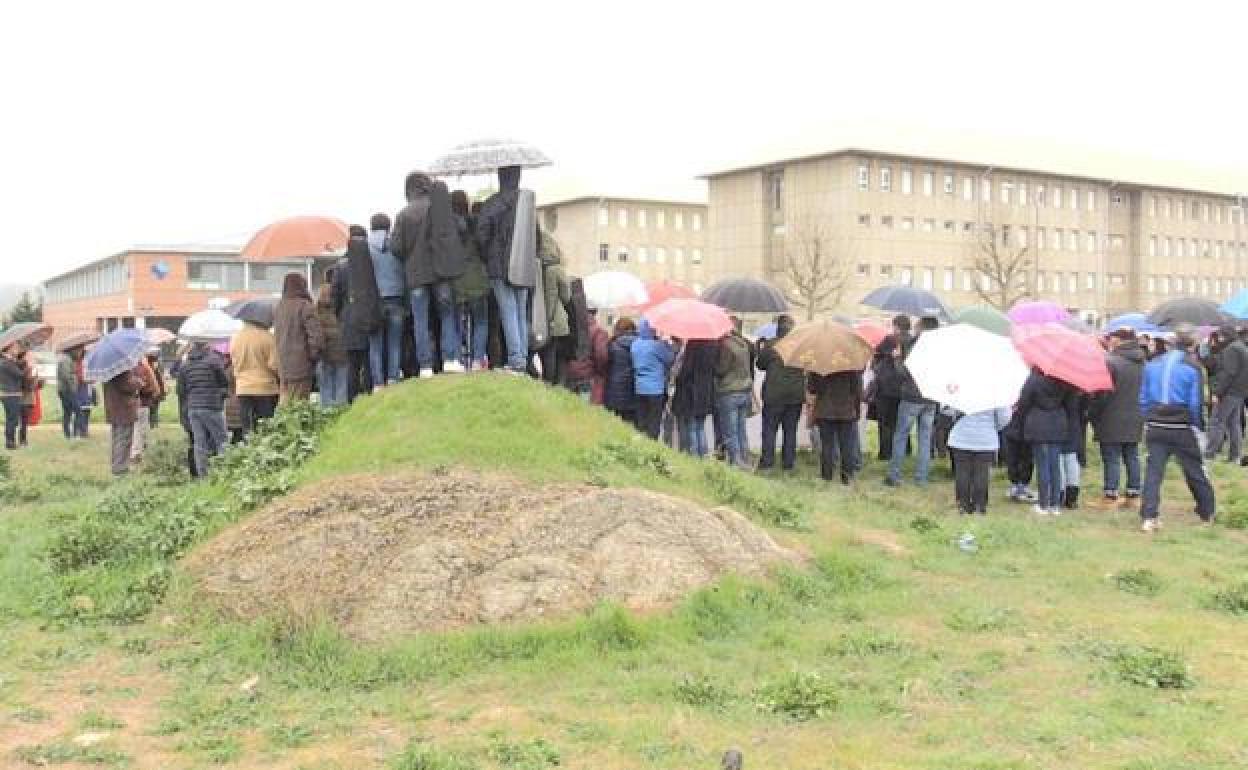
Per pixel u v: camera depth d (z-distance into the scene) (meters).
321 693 6.81
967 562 10.30
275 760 5.77
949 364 12.10
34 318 101.69
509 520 8.85
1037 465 13.13
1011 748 5.84
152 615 8.47
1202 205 81.25
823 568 9.32
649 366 14.81
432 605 7.84
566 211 82.56
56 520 11.93
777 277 69.44
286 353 12.98
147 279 62.78
